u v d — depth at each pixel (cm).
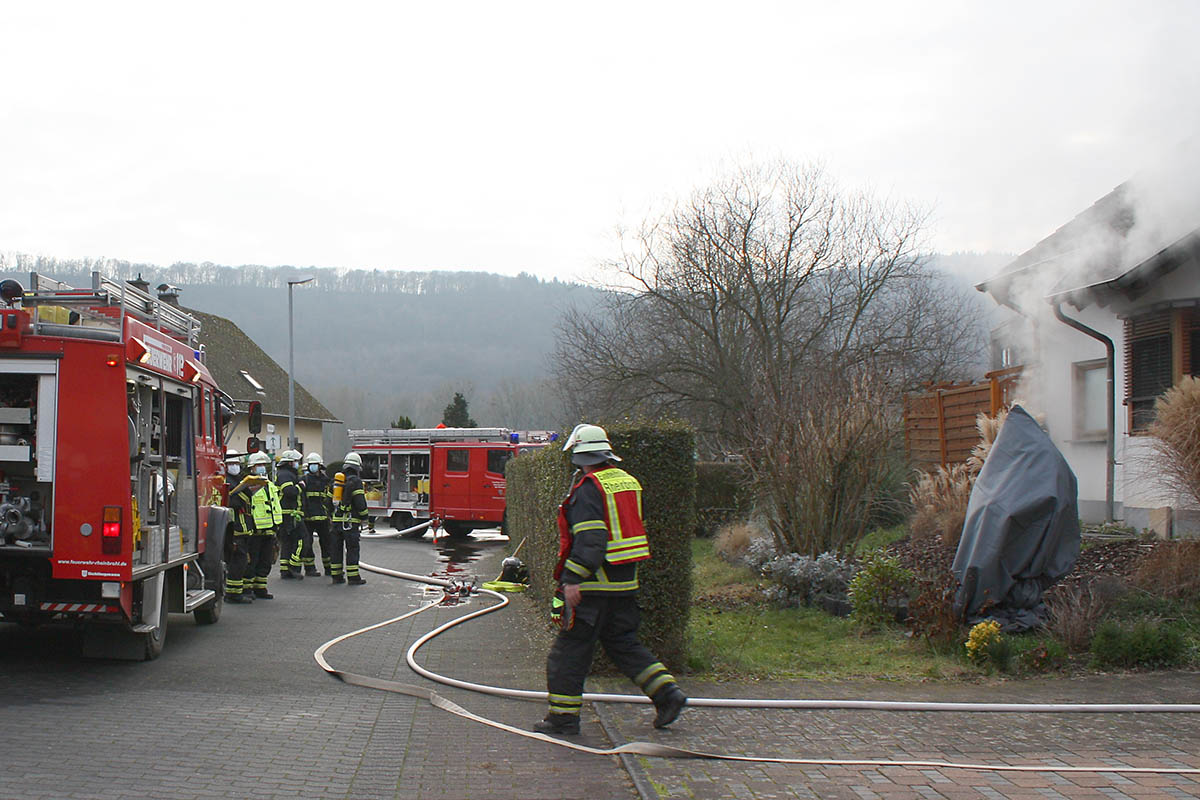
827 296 2836
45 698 692
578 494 604
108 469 759
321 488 1550
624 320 2870
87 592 768
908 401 1748
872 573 972
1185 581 895
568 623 596
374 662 848
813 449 1203
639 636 772
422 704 692
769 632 965
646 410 2684
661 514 779
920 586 953
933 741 579
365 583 1498
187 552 967
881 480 1248
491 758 555
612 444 782
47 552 753
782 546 1240
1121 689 715
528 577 1361
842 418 1200
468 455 2341
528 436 2419
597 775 525
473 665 831
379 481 2570
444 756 558
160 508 864
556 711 599
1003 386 1526
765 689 726
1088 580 963
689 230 2800
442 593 1352
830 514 1202
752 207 2777
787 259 2777
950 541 1233
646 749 551
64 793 481
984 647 796
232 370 4697
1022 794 472
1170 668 778
